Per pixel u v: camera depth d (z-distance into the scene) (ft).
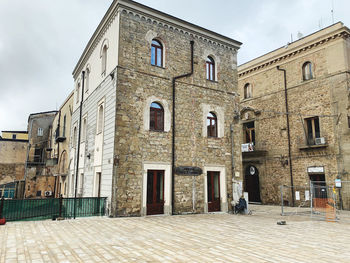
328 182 64.44
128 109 47.29
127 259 21.98
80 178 63.93
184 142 52.85
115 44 49.62
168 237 30.40
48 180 96.32
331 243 28.63
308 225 40.68
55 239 28.63
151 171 48.57
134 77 48.85
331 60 66.85
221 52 62.03
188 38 57.16
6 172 120.16
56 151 102.06
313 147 67.56
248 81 87.51
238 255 23.44
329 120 65.87
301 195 69.77
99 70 57.62
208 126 57.77
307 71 72.69
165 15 53.52
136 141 47.19
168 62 53.52
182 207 50.39
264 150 78.02
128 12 49.96
